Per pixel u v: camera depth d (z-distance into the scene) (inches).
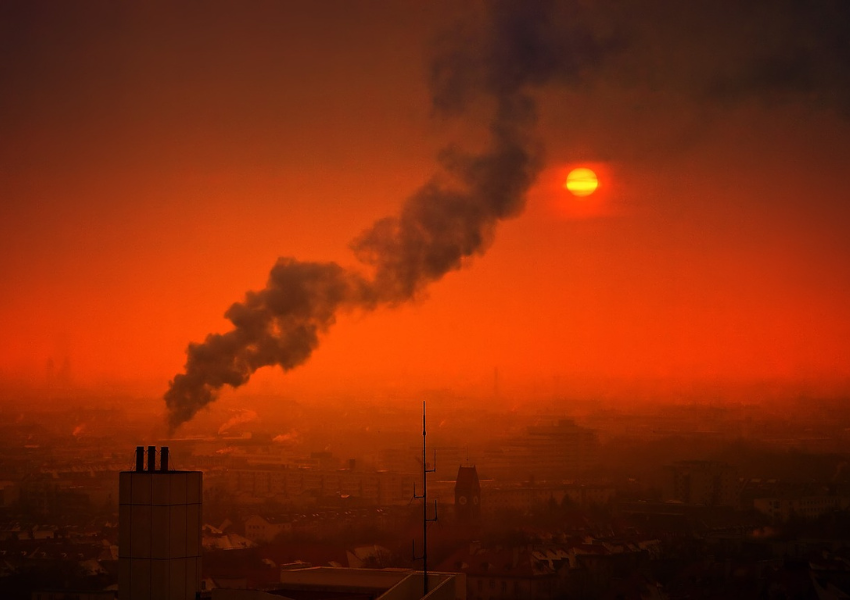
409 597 4982.8
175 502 5428.2
